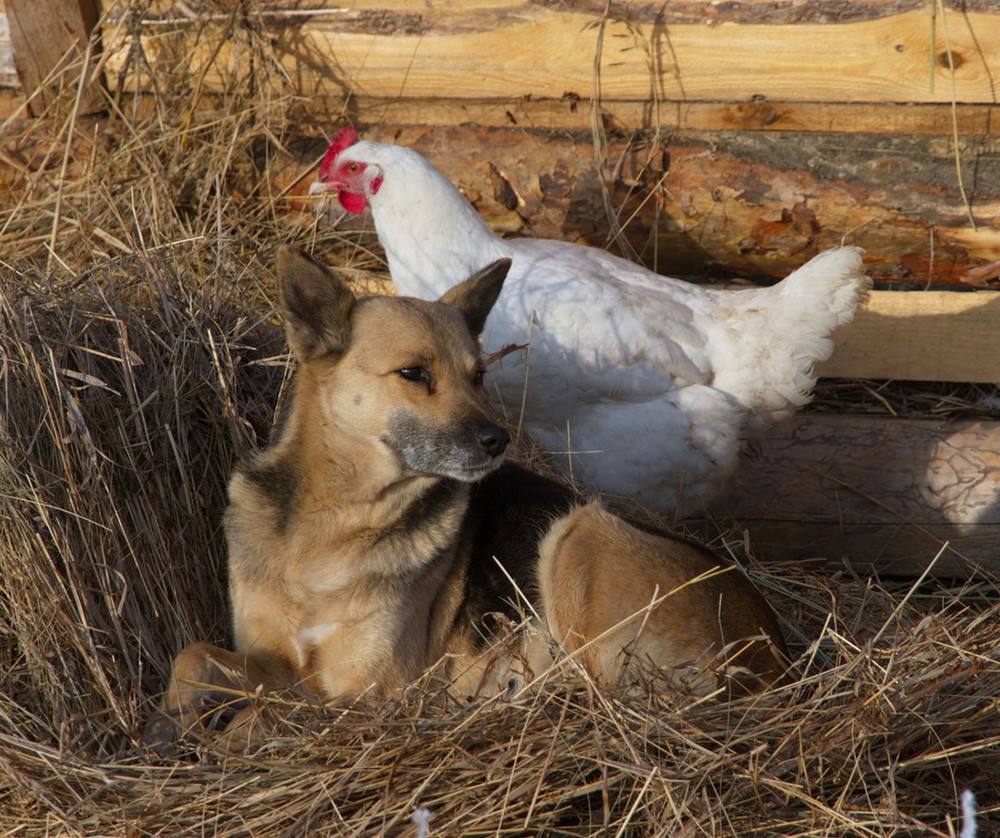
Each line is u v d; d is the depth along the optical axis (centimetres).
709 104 425
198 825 365
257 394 402
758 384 409
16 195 434
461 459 377
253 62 431
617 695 372
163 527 390
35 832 367
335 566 379
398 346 378
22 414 384
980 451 419
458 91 429
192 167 431
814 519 422
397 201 416
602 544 385
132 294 402
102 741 377
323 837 364
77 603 381
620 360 408
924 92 420
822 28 420
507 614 386
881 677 374
